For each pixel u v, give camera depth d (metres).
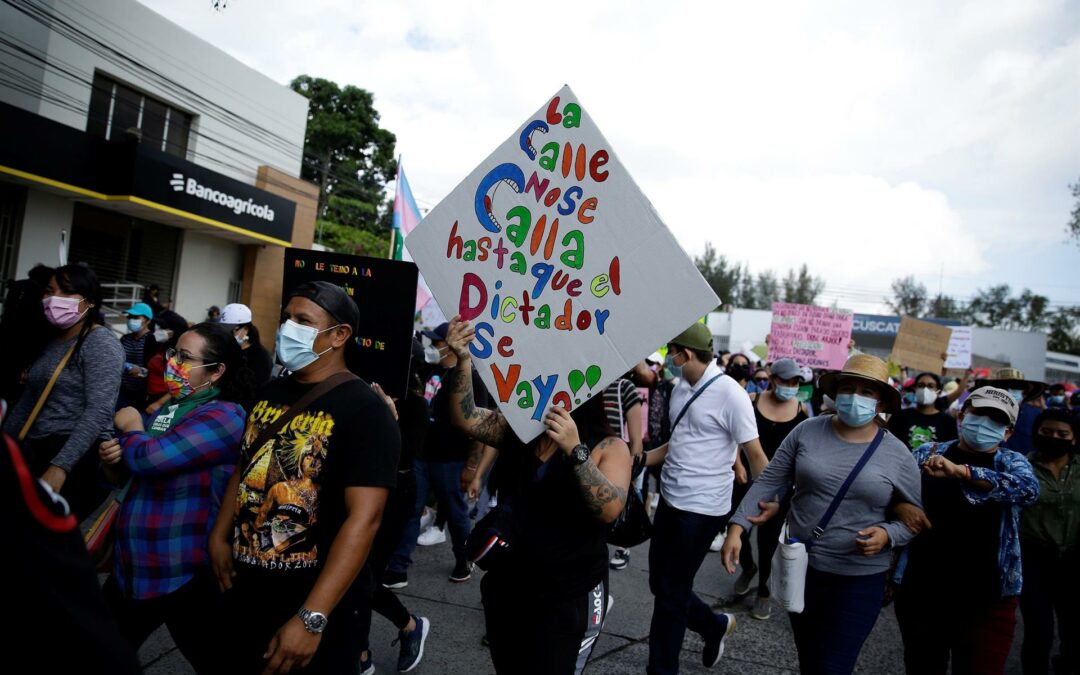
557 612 2.42
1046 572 4.13
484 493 6.97
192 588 2.64
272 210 17.86
